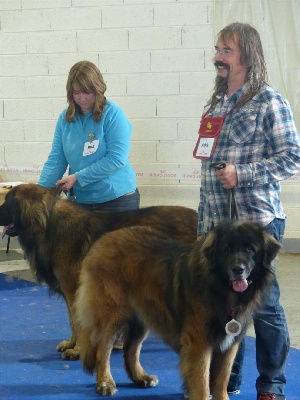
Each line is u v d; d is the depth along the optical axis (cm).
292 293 661
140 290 384
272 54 788
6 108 875
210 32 824
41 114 871
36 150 879
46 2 848
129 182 509
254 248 324
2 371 457
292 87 788
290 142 345
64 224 469
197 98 841
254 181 342
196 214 471
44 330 555
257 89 348
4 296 667
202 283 337
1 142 884
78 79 475
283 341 367
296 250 848
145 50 841
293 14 779
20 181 867
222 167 340
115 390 414
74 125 500
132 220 466
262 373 374
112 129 488
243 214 355
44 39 856
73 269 463
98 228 465
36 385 429
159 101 848
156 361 481
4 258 848
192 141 848
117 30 843
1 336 538
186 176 855
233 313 338
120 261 392
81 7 845
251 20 792
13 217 479
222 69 354
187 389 352
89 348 409
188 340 349
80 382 436
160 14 832
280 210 365
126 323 407
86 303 405
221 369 364
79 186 503
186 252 361
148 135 857
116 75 851
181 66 838
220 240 327
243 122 347
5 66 867
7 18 858
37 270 486
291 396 405
